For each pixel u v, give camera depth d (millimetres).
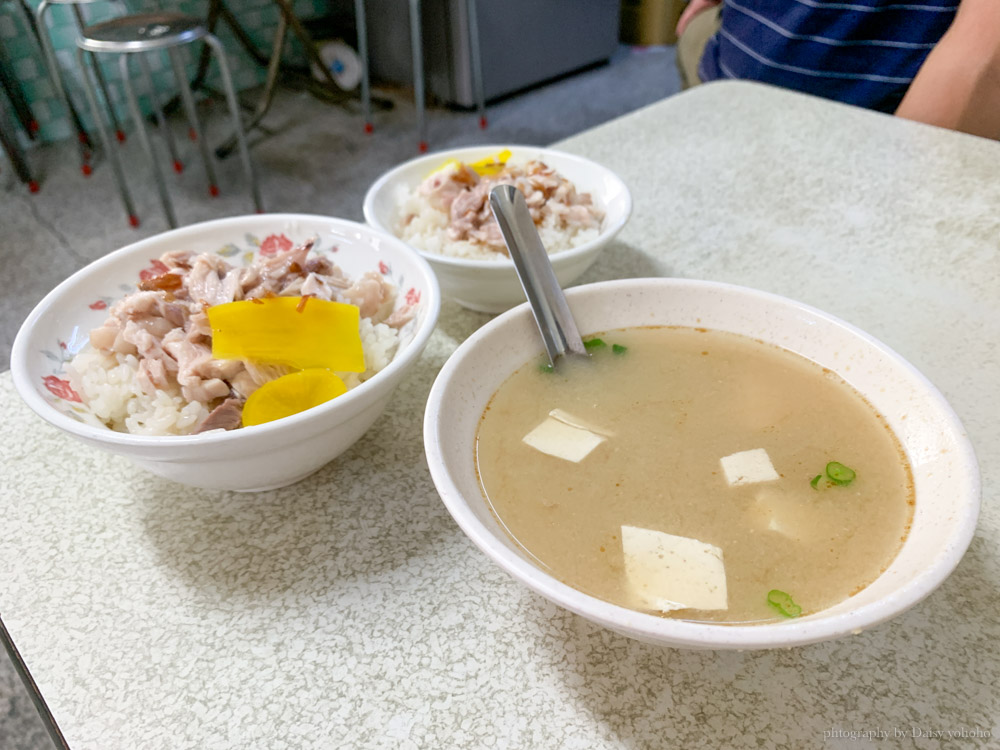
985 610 673
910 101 1751
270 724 602
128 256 950
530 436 738
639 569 605
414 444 899
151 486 856
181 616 695
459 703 613
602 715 602
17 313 2988
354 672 641
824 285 1141
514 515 655
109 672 646
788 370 798
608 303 850
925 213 1312
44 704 624
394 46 4945
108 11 4566
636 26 5719
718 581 592
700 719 597
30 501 836
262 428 665
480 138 4391
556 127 4504
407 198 1254
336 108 4887
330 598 708
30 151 4379
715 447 723
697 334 854
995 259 1181
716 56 2373
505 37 4633
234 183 3988
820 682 622
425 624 681
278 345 795
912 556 550
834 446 709
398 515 799
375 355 853
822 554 613
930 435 656
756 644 459
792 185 1434
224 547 768
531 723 597
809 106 1747
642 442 733
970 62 1627
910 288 1124
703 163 1535
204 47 4703
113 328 847
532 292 809
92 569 747
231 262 1024
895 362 713
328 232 1025
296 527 789
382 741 586
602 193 1238
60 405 753
